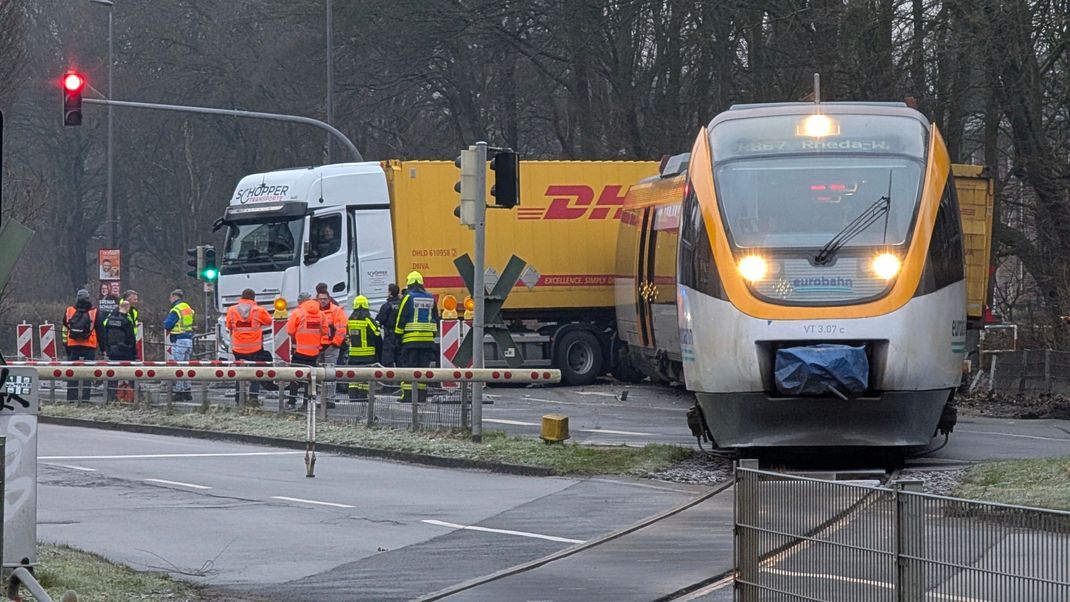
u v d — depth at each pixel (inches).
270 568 1192.2
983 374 2947.8
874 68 3314.5
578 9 4495.6
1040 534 605.0
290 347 2930.6
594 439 2146.9
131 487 1711.4
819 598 736.3
